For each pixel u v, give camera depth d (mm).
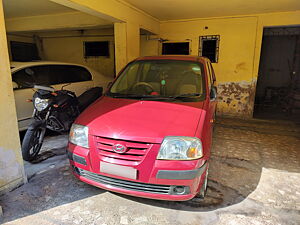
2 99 2188
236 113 6156
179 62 3152
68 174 2756
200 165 1927
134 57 5105
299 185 2637
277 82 7652
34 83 3938
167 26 6453
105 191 2416
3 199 2236
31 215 2033
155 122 2072
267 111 7047
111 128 2043
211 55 6168
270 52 7512
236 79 6004
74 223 1950
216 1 4434
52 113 3242
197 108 2340
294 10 5148
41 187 2469
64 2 3201
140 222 1974
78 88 4754
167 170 1869
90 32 7621
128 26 4711
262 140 4266
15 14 6109
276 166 3141
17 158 2406
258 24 5555
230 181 2699
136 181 1943
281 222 1997
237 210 2150
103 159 2000
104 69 7738
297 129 5066
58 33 8023
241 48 5816
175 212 2109
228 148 3811
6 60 2186
